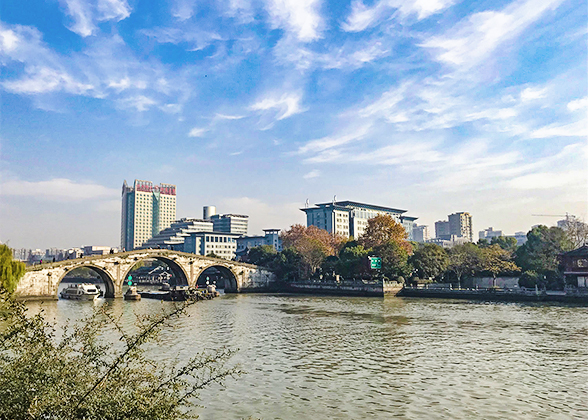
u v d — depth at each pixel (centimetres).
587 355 4497
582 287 9500
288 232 18238
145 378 1580
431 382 3581
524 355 4500
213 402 3083
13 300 1623
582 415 2873
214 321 7081
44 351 1559
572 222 13350
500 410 2962
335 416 2858
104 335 5288
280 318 7488
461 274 13325
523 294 9900
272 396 3225
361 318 7444
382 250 13450
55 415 1438
